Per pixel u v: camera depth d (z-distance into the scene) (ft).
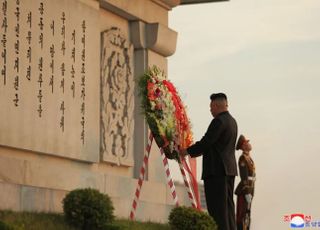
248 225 62.44
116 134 65.51
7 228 42.65
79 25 61.36
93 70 62.54
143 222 56.49
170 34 70.74
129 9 67.26
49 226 47.78
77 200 48.37
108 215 48.80
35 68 57.11
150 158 68.69
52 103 58.34
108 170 65.16
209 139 52.03
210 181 52.39
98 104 63.00
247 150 63.05
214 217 52.13
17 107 55.47
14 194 51.01
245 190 62.23
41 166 56.90
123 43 67.31
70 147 59.82
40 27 57.67
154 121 53.78
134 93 68.23
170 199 69.36
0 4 54.70
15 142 55.16
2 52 54.65
